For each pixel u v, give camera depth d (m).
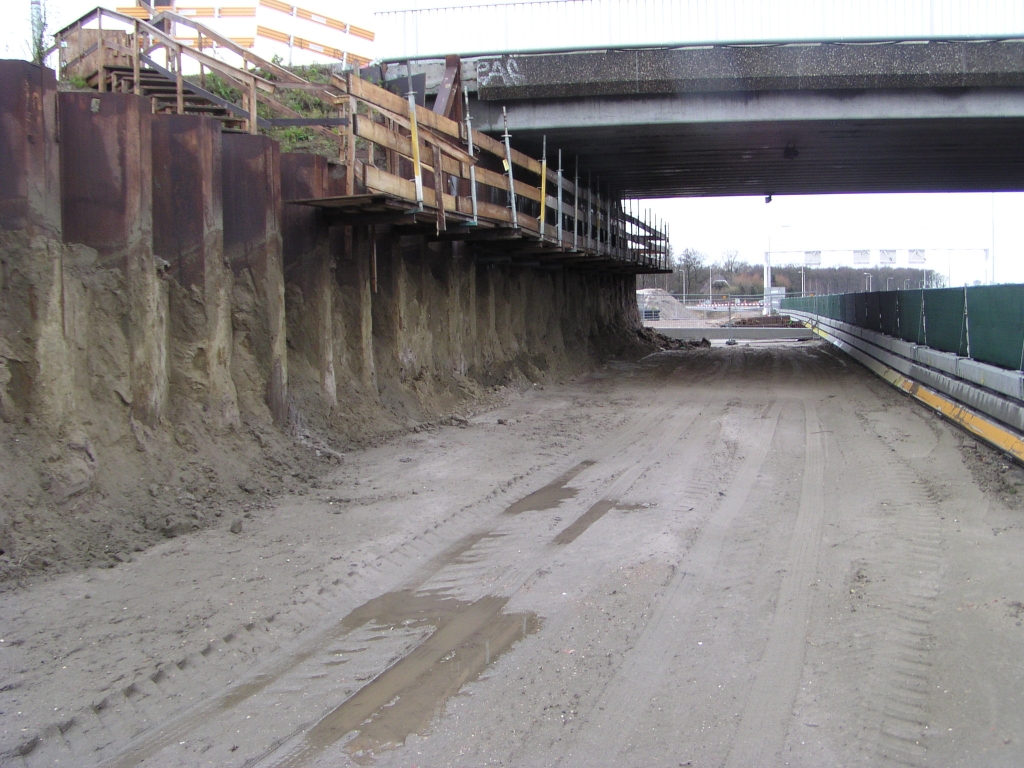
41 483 7.72
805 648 5.84
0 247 7.88
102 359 8.78
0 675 5.37
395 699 5.25
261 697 5.29
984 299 13.91
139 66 13.50
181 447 9.52
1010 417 11.46
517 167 22.59
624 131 20.59
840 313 35.25
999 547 7.54
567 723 4.94
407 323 15.38
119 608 6.48
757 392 20.02
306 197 12.19
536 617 6.49
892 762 4.49
